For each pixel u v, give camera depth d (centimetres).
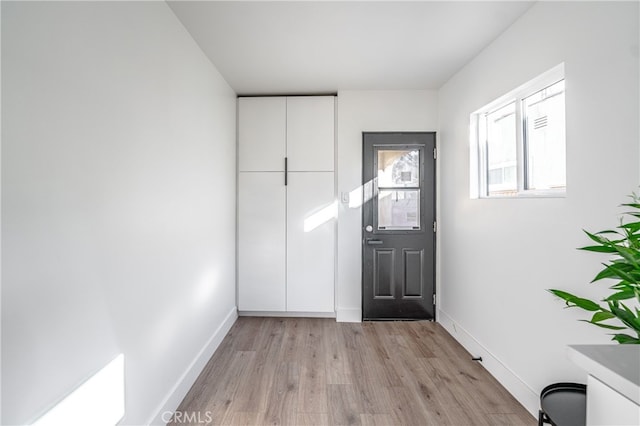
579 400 143
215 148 278
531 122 211
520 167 217
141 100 160
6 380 90
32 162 98
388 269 347
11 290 92
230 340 294
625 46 135
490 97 242
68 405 111
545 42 184
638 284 85
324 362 253
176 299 199
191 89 227
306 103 349
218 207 286
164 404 180
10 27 92
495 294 234
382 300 346
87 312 121
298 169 349
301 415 190
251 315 357
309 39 236
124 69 146
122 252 144
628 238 98
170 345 191
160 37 182
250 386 219
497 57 233
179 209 205
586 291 156
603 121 146
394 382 225
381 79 313
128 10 149
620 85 138
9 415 91
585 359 49
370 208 345
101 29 130
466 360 258
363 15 206
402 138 343
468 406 199
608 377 46
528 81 199
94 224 125
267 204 350
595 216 150
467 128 278
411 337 303
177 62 204
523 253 203
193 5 192
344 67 285
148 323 166
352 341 293
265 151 349
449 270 316
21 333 94
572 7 163
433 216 345
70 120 113
